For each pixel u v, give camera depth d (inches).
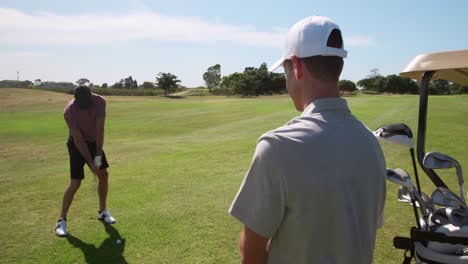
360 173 49.9
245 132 545.3
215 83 5393.7
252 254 50.8
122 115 847.7
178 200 219.5
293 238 49.3
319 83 52.3
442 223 80.7
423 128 95.8
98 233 173.0
